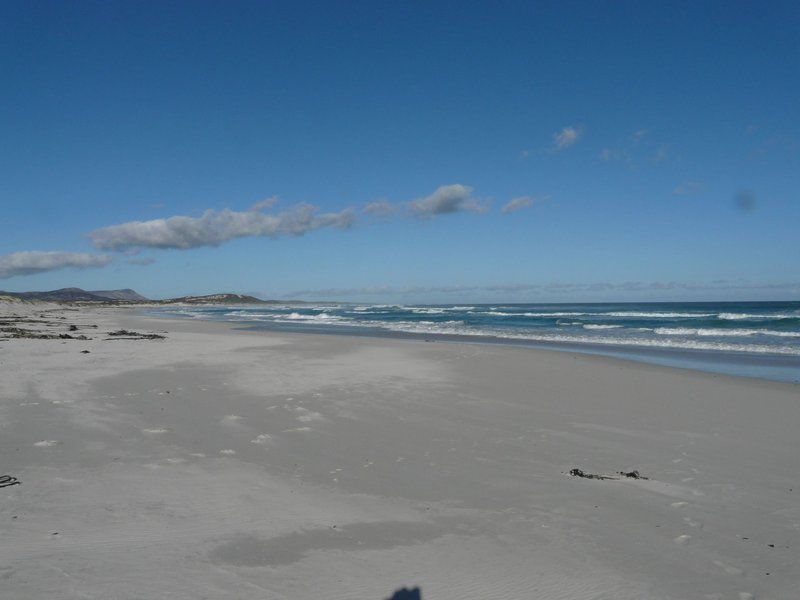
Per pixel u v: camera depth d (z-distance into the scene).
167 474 6.54
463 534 5.11
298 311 92.62
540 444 8.40
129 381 13.02
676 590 4.17
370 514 5.54
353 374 14.89
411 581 4.10
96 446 7.64
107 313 81.81
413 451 7.95
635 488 6.49
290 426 9.20
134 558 4.08
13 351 18.75
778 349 22.69
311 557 4.40
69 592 3.41
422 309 100.25
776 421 9.96
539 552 4.76
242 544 4.57
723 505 5.98
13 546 4.19
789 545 5.01
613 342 26.39
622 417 10.22
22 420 8.92
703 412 10.66
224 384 12.97
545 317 55.44
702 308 85.44
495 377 14.55
